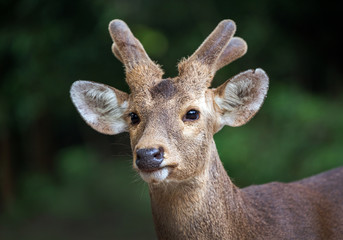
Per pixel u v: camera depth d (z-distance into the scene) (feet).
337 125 41.24
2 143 54.08
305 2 47.96
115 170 60.18
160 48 46.24
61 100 53.52
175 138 16.87
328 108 43.01
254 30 45.70
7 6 48.73
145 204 52.65
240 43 20.88
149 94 17.60
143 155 15.99
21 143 59.31
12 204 53.72
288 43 48.73
